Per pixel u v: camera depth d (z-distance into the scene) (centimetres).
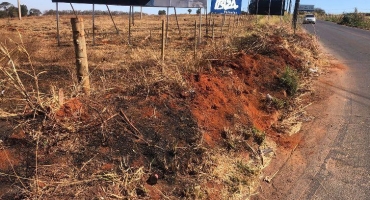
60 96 445
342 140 565
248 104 612
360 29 3181
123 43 1343
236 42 912
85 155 393
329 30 2862
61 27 2108
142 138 429
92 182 363
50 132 405
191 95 541
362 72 1038
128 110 472
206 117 507
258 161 484
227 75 671
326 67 1083
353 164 489
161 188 384
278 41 1032
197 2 1370
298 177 457
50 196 339
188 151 434
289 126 605
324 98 771
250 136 518
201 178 411
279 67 808
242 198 406
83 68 498
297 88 764
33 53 915
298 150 532
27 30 1755
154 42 1389
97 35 1628
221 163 446
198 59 704
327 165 488
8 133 405
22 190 339
